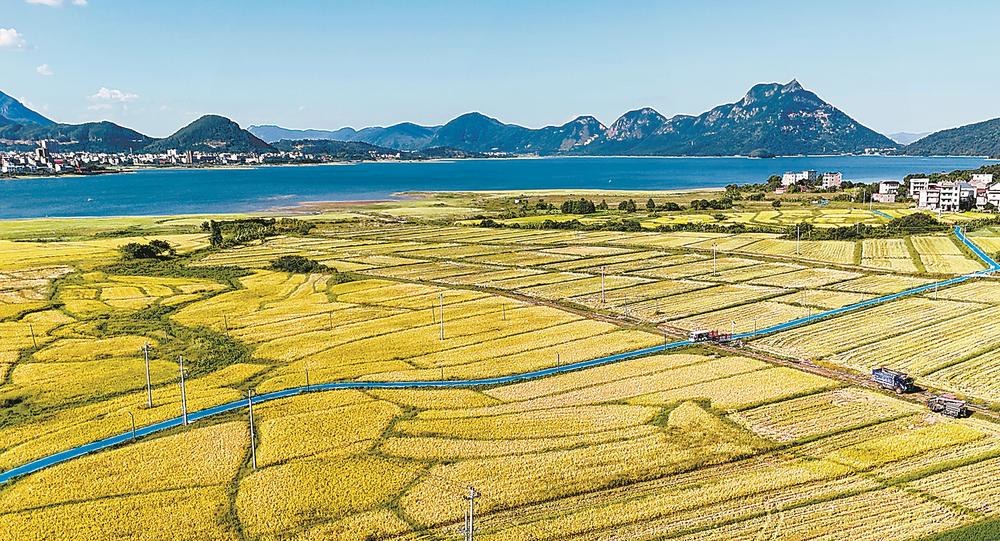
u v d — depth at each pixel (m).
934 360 98.25
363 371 97.56
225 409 84.69
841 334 112.06
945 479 64.62
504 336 113.88
